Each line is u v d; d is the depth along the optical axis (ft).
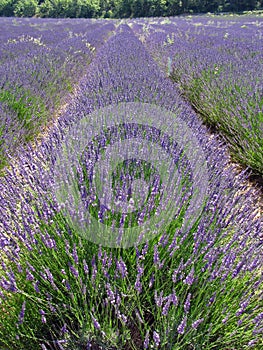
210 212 6.64
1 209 6.20
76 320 5.43
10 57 27.20
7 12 116.37
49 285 5.36
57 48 31.68
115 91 15.31
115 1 116.16
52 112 16.62
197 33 47.21
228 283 5.44
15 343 5.10
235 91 15.60
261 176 11.63
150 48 37.45
